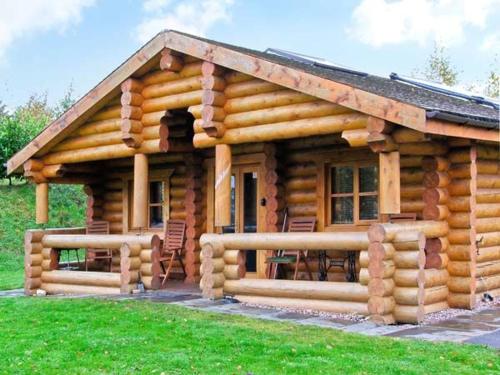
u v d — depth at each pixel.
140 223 12.25
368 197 11.59
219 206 10.93
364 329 8.17
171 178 14.41
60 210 23.64
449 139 9.84
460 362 6.47
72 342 7.66
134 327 8.41
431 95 12.16
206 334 7.82
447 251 9.89
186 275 13.73
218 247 10.70
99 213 15.84
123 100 12.10
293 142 12.52
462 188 9.80
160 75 11.92
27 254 13.11
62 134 13.37
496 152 10.93
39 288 13.15
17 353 7.24
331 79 9.31
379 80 13.81
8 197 23.69
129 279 11.80
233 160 13.16
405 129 8.79
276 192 12.47
